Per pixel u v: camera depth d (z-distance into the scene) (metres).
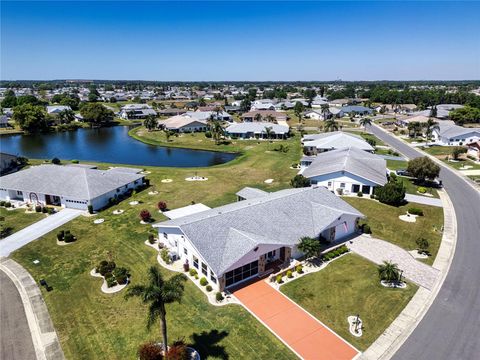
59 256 43.22
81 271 39.78
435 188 69.00
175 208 59.50
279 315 32.12
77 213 57.12
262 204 45.62
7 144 128.50
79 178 61.78
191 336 29.48
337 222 46.09
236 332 29.94
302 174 71.69
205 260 35.44
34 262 41.84
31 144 128.50
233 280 36.56
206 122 155.88
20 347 28.52
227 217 41.75
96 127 169.00
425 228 50.88
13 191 63.34
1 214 57.06
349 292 35.59
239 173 82.25
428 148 108.31
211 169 86.44
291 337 29.42
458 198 63.44
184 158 104.06
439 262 41.47
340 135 101.69
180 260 41.84
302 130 140.88
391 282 37.25
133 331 30.17
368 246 45.38
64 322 31.41
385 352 27.84
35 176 64.00
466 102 199.50
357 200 61.94
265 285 36.69
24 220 54.50
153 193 67.56
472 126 143.38
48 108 198.12
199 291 35.59
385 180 65.00
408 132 135.00
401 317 31.86
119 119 192.62
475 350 28.00
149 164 96.81
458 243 46.28
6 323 31.28
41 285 37.09
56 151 116.06
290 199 48.16
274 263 40.84
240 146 116.62
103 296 35.09
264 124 135.88
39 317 32.06
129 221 53.56
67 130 158.88
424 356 27.42
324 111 178.75
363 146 95.69
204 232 38.91
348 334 29.81
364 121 149.75
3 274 39.38
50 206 60.06
